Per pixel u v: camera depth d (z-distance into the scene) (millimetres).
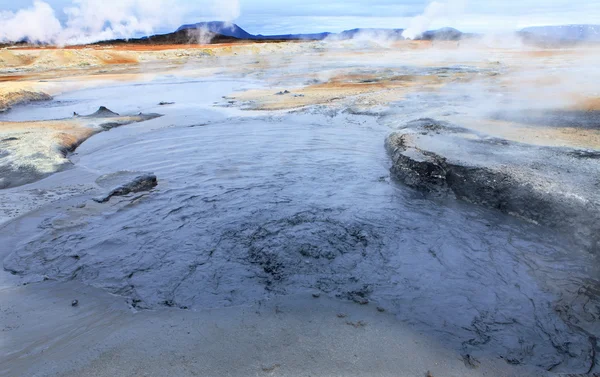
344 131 12609
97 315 4703
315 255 5887
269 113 15461
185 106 17578
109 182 8859
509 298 4969
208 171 9367
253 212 7238
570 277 5359
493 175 7387
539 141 9016
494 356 4070
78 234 6578
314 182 8625
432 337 4312
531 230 6488
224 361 3955
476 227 6703
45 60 34625
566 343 4250
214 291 5121
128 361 3973
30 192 8367
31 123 13734
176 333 4363
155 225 6832
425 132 10391
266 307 4793
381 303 4875
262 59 40875
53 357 4047
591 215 5945
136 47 53062
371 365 3912
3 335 4371
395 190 8203
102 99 20094
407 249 6055
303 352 4074
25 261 5844
